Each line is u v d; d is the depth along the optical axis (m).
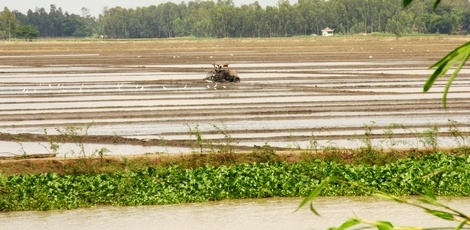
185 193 29.89
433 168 31.58
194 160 34.75
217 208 28.39
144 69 114.69
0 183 30.02
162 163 34.50
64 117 55.81
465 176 30.66
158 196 29.67
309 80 89.31
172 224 25.80
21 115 56.91
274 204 28.97
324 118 54.06
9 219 26.95
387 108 59.50
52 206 28.62
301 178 31.17
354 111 57.84
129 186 30.36
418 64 120.50
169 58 153.50
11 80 92.94
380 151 35.62
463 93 71.44
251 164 33.91
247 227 25.11
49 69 117.00
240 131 47.78
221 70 87.44
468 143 41.19
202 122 52.53
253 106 61.25
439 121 51.78
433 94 70.69
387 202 29.02
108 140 44.97
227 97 69.06
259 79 91.31
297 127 49.53
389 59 138.38
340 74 99.00
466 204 27.95
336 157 35.22
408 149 36.34
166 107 61.00
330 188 30.66
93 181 30.73
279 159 35.22
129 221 26.36
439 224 24.89
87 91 76.31
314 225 25.17
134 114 56.81
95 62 138.62
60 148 42.69
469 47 4.87
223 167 32.59
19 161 34.47
